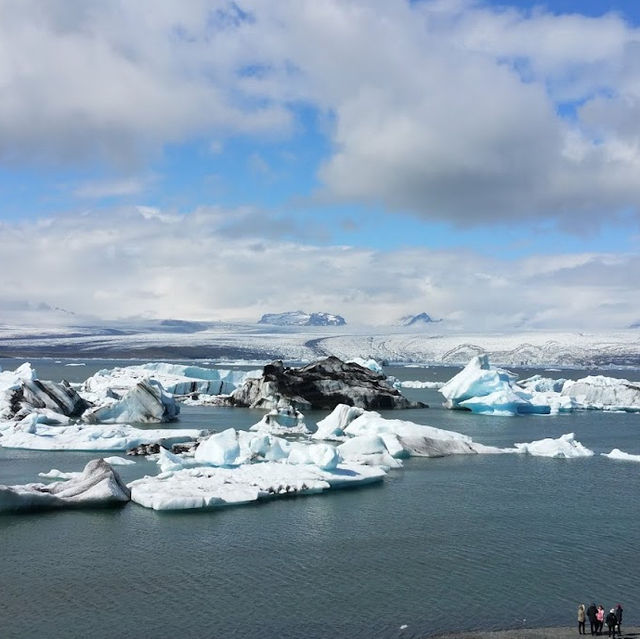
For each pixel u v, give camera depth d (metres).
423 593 27.11
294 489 42.72
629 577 29.16
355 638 23.19
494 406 95.31
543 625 24.38
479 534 34.97
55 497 37.81
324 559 30.84
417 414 94.44
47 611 25.08
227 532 34.50
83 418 74.38
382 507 40.03
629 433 75.75
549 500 42.25
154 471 48.69
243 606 25.67
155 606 25.59
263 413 87.88
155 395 76.75
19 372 92.75
